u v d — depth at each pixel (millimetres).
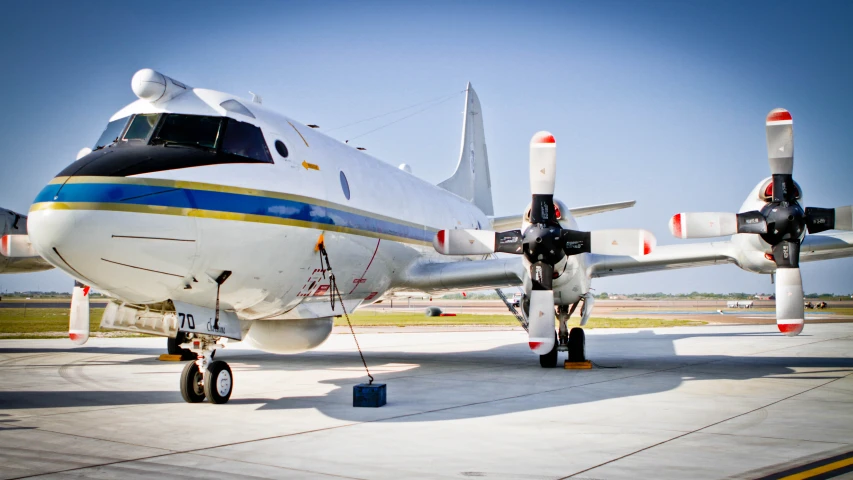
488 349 19547
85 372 13203
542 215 12125
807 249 12906
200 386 9305
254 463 5770
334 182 11148
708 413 8250
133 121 8984
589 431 7141
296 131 10828
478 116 24531
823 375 12336
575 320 41438
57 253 7586
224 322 9523
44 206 7562
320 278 10914
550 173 12117
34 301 110062
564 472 5438
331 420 7859
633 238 11766
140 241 7793
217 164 8758
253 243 9039
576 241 11945
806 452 6098
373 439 6766
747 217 11406
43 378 12188
